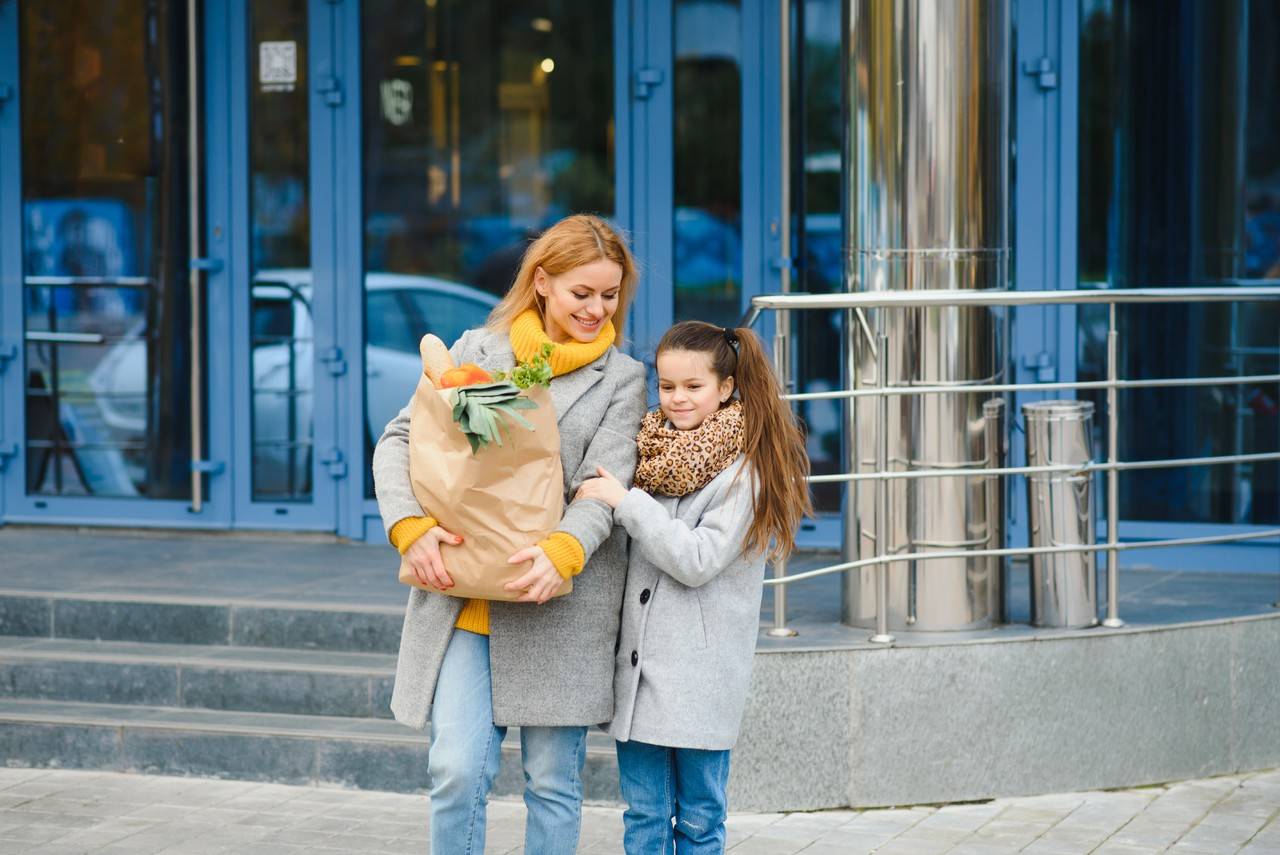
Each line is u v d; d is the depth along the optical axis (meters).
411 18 7.01
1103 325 6.55
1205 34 6.39
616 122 6.85
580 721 3.28
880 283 5.18
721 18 6.75
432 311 7.09
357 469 7.10
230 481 7.23
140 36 7.18
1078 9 6.44
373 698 5.21
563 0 6.88
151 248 7.23
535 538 3.12
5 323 7.36
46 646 5.68
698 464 3.28
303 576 6.23
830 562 6.48
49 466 7.39
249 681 5.30
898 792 4.79
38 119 7.29
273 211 7.14
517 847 4.45
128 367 7.29
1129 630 4.96
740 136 6.76
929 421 5.09
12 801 4.86
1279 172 6.39
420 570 3.14
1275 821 4.64
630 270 3.40
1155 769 5.00
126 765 5.14
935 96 5.09
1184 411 6.53
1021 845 4.43
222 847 4.43
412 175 7.06
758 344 3.39
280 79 7.09
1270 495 6.50
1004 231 5.23
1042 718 4.88
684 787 3.44
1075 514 5.07
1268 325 6.46
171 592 5.86
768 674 4.71
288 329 7.16
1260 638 5.16
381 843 4.47
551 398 3.27
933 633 5.02
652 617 3.32
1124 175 6.48
